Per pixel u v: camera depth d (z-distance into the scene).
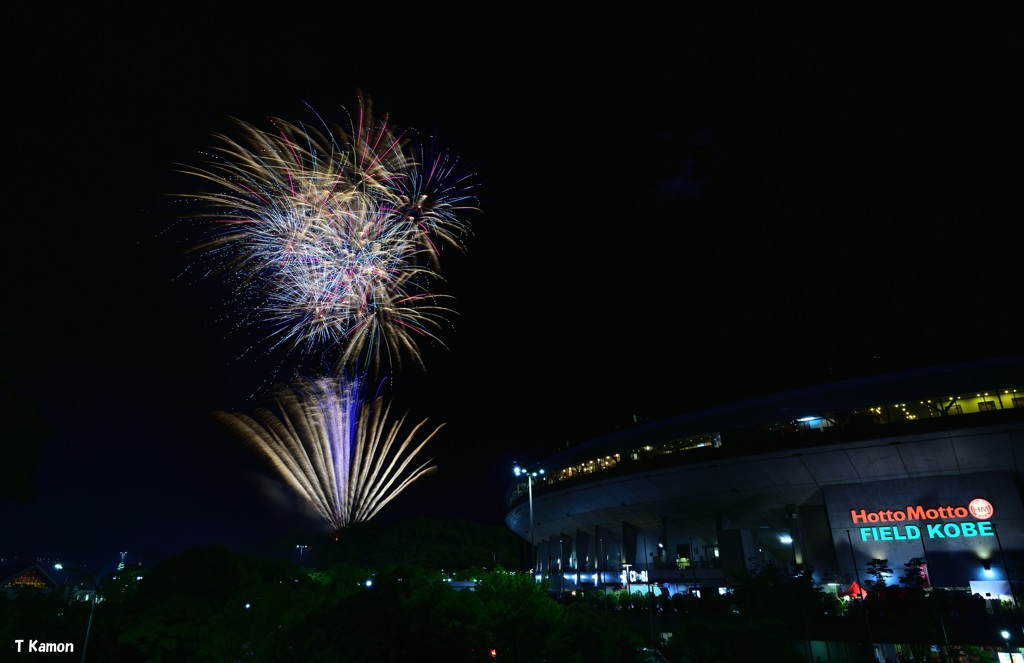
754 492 64.75
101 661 24.52
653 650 21.75
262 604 20.20
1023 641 37.28
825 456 58.69
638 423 76.06
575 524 87.19
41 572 68.19
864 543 57.41
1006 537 52.41
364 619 16.33
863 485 59.12
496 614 18.59
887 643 40.28
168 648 20.64
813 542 61.97
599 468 77.25
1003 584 51.19
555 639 17.92
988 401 53.78
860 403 58.59
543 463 89.69
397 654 15.84
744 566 58.12
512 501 103.62
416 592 17.59
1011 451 52.94
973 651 38.56
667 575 65.50
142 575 25.98
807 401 61.19
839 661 40.69
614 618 20.81
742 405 65.06
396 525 140.00
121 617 23.02
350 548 123.62
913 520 56.16
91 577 26.80
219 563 22.84
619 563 84.88
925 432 54.22
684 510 71.44
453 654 15.98
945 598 41.75
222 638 19.66
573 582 79.88
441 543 137.12
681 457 66.69
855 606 44.03
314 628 17.22
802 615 42.34
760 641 22.25
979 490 54.50
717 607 47.81
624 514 77.31
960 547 53.78
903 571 55.06
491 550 140.88
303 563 121.25
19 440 28.56
